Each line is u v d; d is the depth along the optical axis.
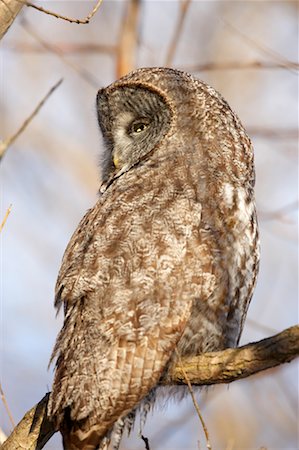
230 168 12.30
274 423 19.39
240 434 19.33
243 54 24.06
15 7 10.20
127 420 11.55
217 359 10.48
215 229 11.49
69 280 11.04
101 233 11.18
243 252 11.72
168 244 11.05
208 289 11.14
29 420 11.11
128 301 10.74
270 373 17.73
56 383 10.63
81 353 10.64
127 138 13.05
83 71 18.92
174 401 12.06
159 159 12.26
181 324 10.80
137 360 10.55
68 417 10.48
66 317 11.01
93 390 10.47
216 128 12.60
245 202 12.07
